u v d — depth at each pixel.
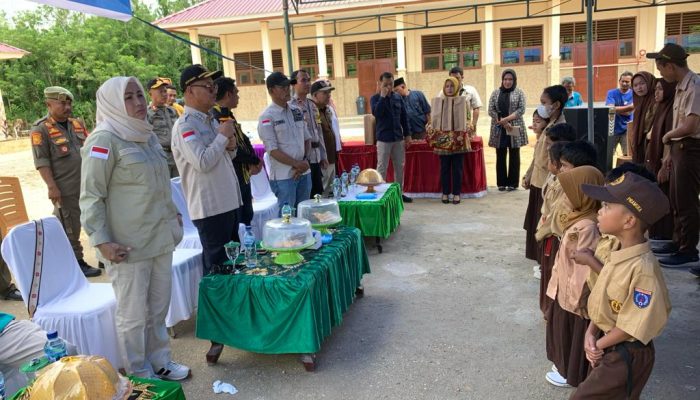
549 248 3.16
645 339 1.72
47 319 2.79
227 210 3.37
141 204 2.60
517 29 17.62
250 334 2.99
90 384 1.57
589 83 5.61
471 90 7.86
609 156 6.16
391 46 19.09
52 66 27.12
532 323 3.50
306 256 3.31
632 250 1.78
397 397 2.72
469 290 4.14
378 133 6.76
